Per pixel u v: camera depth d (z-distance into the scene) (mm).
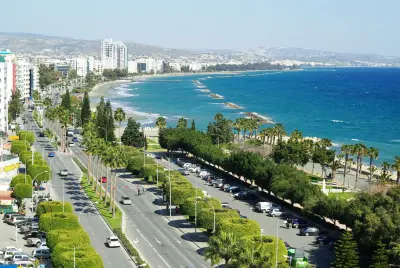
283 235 182250
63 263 134750
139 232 182375
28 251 161500
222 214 174000
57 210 180000
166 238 176375
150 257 157750
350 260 141875
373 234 153250
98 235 177250
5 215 192000
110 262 151875
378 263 140500
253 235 156000
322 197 194750
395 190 181750
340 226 191750
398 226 151375
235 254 119500
